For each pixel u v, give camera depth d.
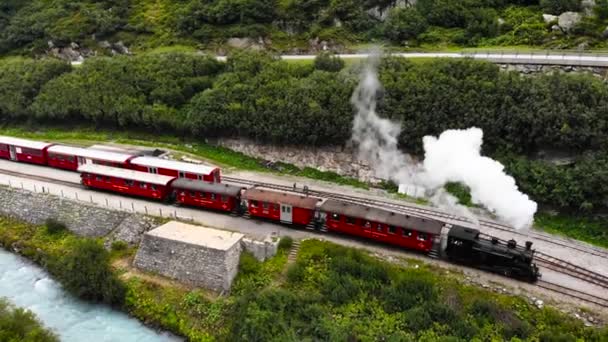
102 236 36.53
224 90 48.69
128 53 65.38
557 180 34.59
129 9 71.19
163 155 47.12
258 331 25.17
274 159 45.59
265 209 35.00
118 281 30.98
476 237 29.09
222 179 42.44
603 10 49.31
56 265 33.56
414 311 25.94
